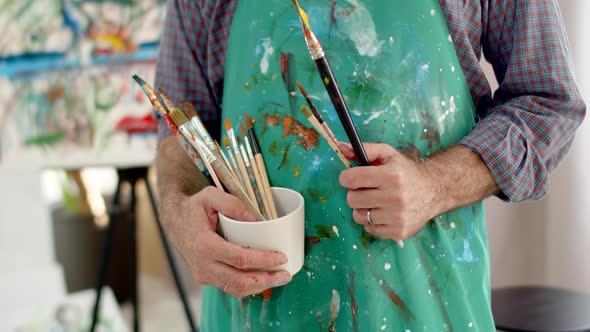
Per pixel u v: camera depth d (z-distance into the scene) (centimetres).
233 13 81
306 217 73
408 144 71
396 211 64
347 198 66
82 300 212
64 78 194
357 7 70
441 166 68
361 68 70
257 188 72
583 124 149
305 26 59
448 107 73
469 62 75
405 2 70
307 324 75
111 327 206
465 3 74
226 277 67
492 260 171
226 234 68
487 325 77
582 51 146
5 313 208
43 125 196
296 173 73
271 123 74
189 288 273
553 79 72
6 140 197
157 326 243
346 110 62
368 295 71
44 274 218
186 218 72
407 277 71
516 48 74
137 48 192
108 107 194
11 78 193
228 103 79
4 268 215
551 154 73
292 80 72
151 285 277
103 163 197
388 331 72
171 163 88
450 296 73
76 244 257
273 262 65
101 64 193
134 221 200
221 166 68
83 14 190
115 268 265
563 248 160
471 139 71
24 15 189
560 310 126
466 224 75
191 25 86
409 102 70
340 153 65
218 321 83
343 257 72
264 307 76
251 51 75
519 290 139
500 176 71
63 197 259
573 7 146
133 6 190
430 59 71
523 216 167
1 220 212
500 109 75
